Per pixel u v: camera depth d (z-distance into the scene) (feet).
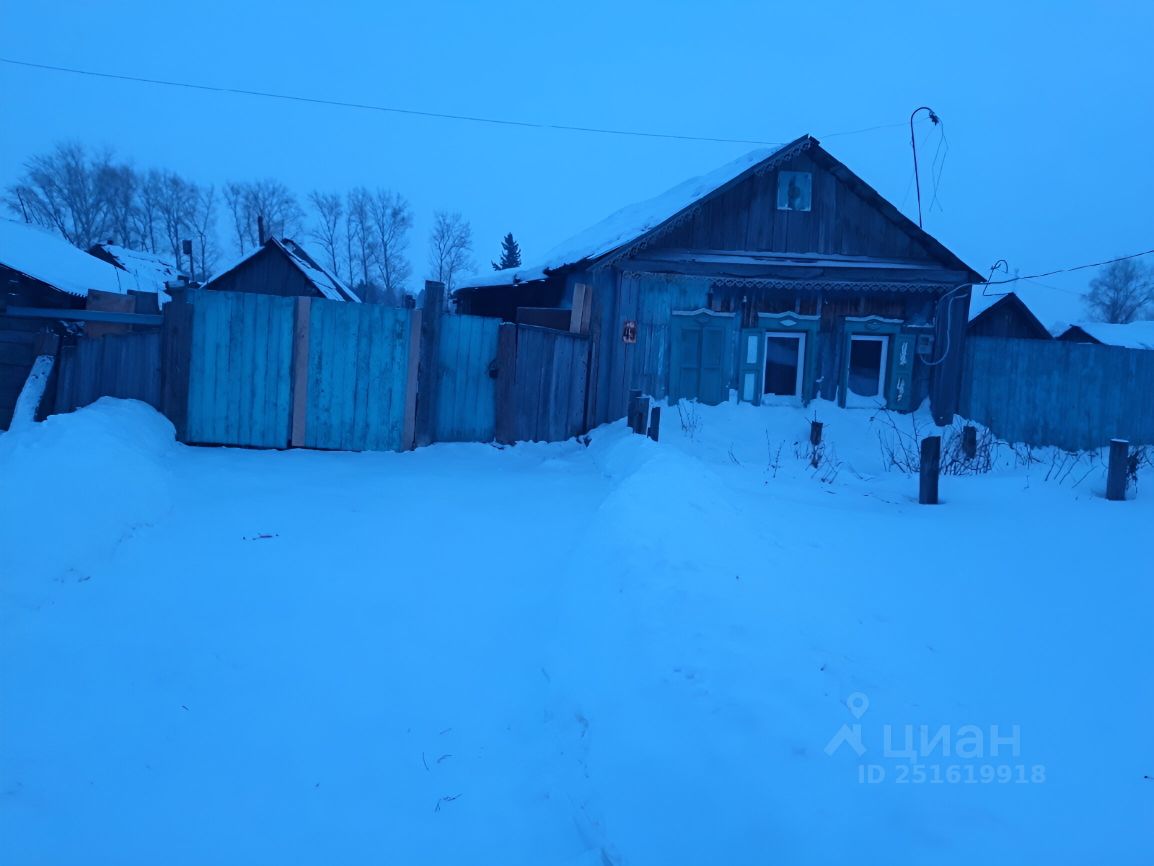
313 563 19.58
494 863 9.90
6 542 16.98
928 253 48.78
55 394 31.40
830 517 25.34
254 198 199.00
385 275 206.18
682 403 46.47
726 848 8.94
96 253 100.01
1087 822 9.37
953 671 13.85
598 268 44.98
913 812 9.15
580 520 24.23
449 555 20.62
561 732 12.46
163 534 21.07
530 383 37.86
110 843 9.98
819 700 11.41
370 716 13.06
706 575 15.53
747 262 46.75
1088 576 19.49
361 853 10.02
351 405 34.73
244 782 11.30
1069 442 49.90
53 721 12.44
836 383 48.62
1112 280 211.41
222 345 33.60
